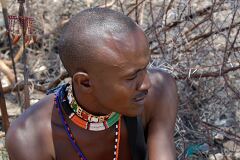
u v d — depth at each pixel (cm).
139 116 170
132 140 171
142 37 143
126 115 155
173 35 359
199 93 340
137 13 379
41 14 430
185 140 333
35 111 167
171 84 178
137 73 143
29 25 273
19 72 412
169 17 377
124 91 143
